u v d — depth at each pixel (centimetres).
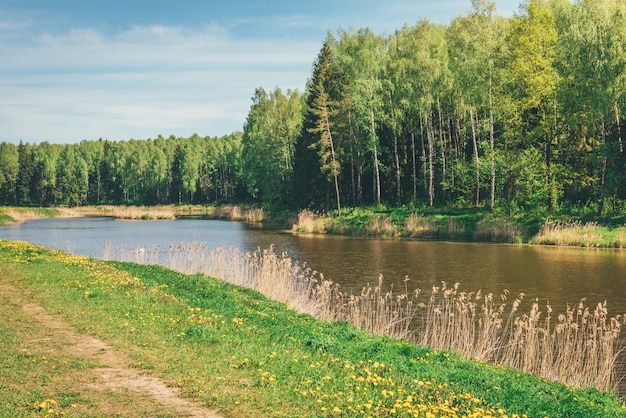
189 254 3297
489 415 866
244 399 888
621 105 4756
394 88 6519
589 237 4044
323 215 6372
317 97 7000
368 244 4469
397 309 2180
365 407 875
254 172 8725
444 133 6925
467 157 6712
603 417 956
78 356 1089
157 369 1030
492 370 1245
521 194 5256
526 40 4775
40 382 923
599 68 4275
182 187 14862
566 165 4941
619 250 3775
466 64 5288
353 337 1465
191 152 15400
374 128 6694
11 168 16062
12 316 1399
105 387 921
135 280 2084
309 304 2112
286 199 8112
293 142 7975
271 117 8812
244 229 6247
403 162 7075
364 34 6925
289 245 4462
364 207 6475
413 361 1207
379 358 1220
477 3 5269
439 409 895
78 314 1448
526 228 4488
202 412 829
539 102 4759
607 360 1391
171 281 2252
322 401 891
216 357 1123
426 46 6209
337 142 6562
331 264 3369
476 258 3522
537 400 1017
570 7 5472
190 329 1346
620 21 4344
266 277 2416
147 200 15838
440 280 2784
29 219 9081
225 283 2330
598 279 2723
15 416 769
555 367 1438
